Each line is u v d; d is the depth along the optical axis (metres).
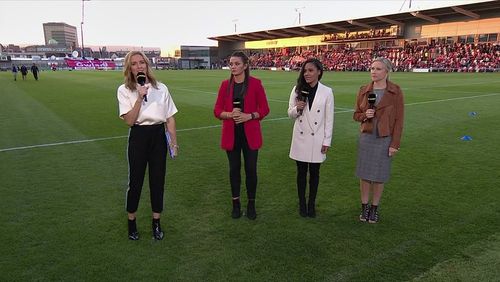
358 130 8.69
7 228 3.72
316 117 3.79
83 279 2.87
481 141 7.38
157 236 3.51
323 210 4.21
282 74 43.00
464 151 6.63
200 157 6.48
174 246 3.39
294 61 60.41
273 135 8.27
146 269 3.01
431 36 46.75
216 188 4.95
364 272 2.95
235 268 3.03
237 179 3.99
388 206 4.28
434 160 6.09
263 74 43.09
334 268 3.02
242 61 3.75
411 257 3.16
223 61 81.81
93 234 3.61
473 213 4.04
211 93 18.50
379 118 3.64
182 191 4.82
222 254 3.25
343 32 57.97
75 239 3.51
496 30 40.53
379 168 3.70
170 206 4.32
